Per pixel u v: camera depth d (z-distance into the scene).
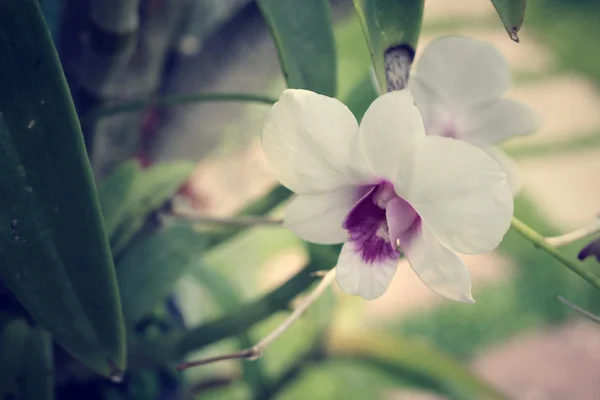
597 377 1.03
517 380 1.02
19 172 0.29
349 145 0.30
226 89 0.44
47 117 0.29
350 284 0.30
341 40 1.12
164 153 0.45
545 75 1.51
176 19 0.40
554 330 1.10
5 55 0.28
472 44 0.34
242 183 0.97
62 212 0.29
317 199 0.31
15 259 0.30
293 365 0.47
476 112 0.35
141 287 0.38
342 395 0.81
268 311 0.36
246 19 0.43
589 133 1.38
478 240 0.29
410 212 0.30
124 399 0.42
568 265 0.30
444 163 0.28
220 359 0.29
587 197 1.27
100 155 0.40
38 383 0.35
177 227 0.39
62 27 0.36
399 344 0.46
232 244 0.84
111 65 0.36
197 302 0.56
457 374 0.46
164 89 0.43
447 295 0.30
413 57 0.30
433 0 1.58
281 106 0.29
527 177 1.29
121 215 0.37
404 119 0.29
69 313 0.30
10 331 0.35
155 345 0.37
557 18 1.62
